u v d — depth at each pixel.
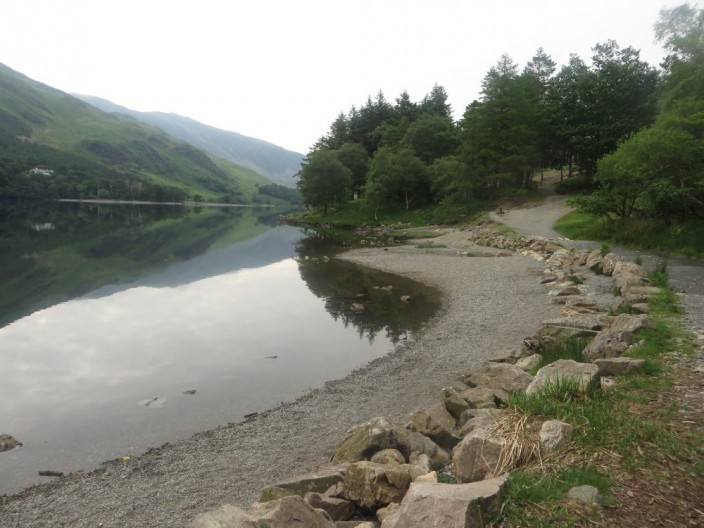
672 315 12.20
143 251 46.25
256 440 10.04
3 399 12.61
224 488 8.20
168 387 13.35
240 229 75.94
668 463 4.91
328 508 5.72
